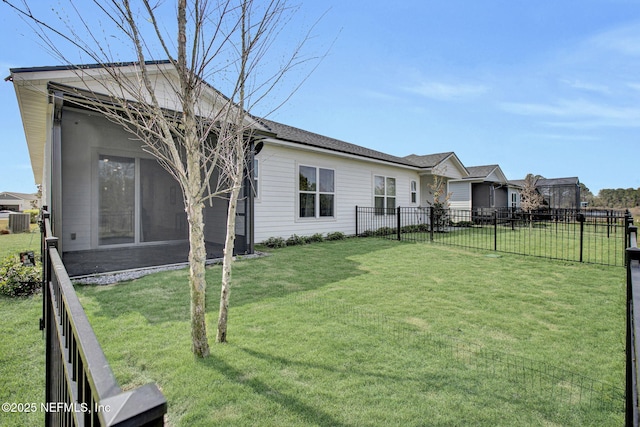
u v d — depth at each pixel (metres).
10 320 2.97
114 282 4.21
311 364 2.20
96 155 6.61
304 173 9.03
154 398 0.52
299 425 1.62
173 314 3.09
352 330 2.79
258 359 2.25
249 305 3.41
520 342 2.59
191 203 2.21
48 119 5.76
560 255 6.82
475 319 3.08
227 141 2.61
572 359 2.32
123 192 6.98
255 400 1.81
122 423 0.47
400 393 1.89
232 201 2.55
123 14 2.00
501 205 21.02
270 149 8.17
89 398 0.73
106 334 2.62
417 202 13.98
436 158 14.73
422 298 3.72
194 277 2.26
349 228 10.45
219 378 2.02
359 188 10.87
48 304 1.88
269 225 8.15
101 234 6.71
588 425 1.64
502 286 4.29
